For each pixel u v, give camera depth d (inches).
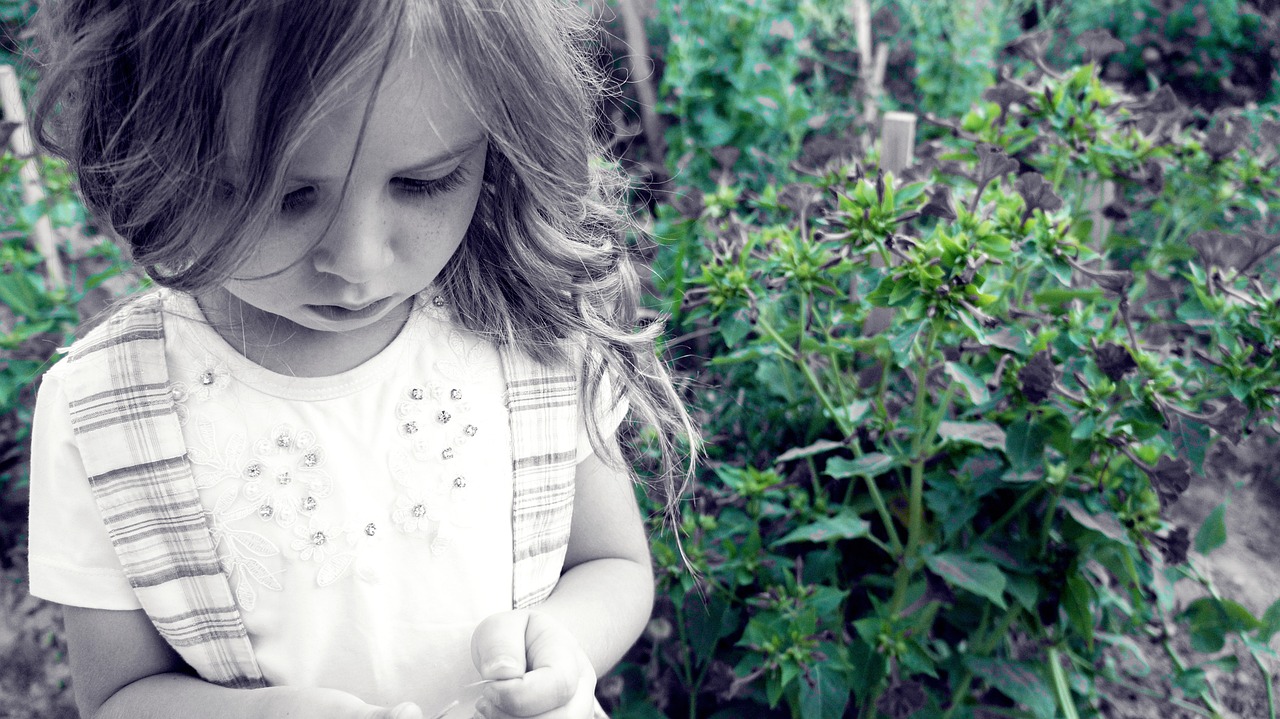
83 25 26.5
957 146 76.6
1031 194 58.6
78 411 31.9
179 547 32.3
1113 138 73.0
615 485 42.1
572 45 33.0
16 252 92.2
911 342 54.0
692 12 123.3
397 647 34.6
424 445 34.9
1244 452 110.9
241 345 33.1
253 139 23.6
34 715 84.9
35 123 30.2
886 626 64.6
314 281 27.0
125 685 33.6
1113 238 82.1
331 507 33.6
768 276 64.2
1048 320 65.6
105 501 31.9
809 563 70.3
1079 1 154.4
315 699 30.4
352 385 34.2
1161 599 63.6
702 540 71.1
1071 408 59.4
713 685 75.7
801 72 136.8
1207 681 75.6
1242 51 147.0
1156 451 62.2
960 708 71.1
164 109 24.8
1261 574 96.1
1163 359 64.5
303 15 22.6
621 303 44.0
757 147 118.6
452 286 36.7
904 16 137.1
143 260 27.5
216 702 31.6
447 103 25.2
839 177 74.3
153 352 32.4
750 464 73.0
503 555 36.3
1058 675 67.7
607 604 38.8
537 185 30.1
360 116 23.6
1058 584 66.1
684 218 83.1
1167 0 147.9
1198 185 84.6
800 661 63.2
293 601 33.4
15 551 97.9
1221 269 62.2
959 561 63.2
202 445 32.4
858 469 61.2
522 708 28.9
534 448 37.0
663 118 129.0
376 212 25.8
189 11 23.5
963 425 62.6
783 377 76.6
